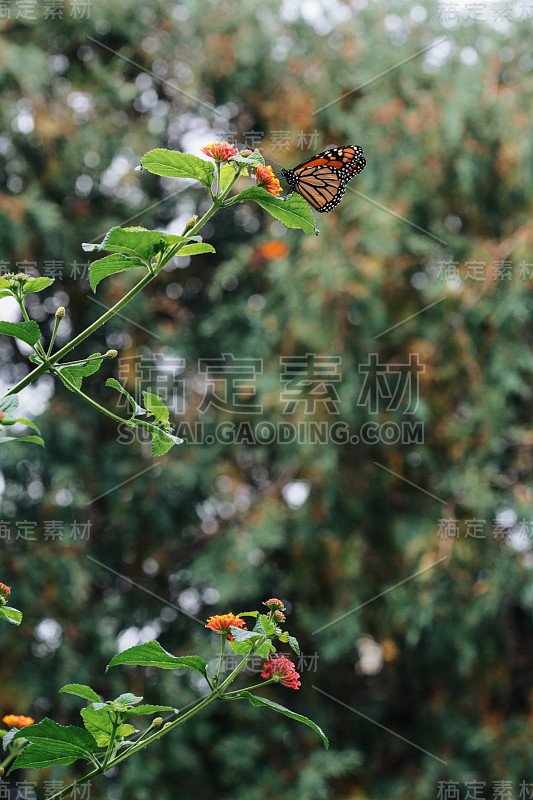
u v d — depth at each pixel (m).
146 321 5.71
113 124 5.51
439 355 5.34
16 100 5.21
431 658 5.53
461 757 5.43
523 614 5.89
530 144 5.32
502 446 5.55
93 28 5.43
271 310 5.33
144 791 5.01
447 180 5.48
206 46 5.66
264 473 6.11
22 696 4.89
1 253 5.18
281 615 1.53
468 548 5.16
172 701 5.26
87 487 5.54
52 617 5.11
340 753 5.34
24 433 5.32
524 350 5.30
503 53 5.66
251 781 5.32
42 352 1.51
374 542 5.63
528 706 5.56
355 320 5.24
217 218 6.05
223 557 5.28
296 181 2.36
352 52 5.52
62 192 5.54
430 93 5.43
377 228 5.05
